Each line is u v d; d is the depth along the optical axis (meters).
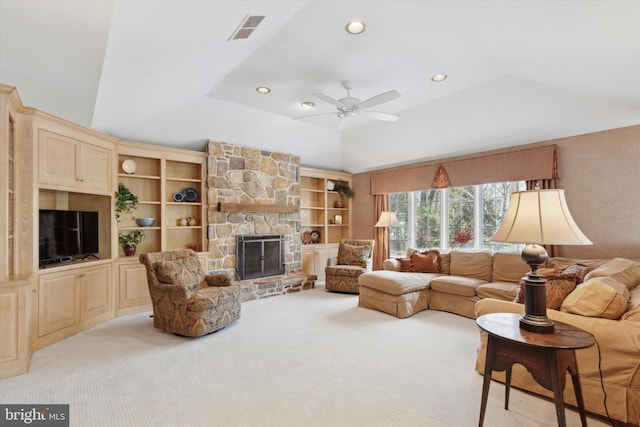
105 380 2.40
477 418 1.94
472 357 2.83
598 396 1.89
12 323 2.47
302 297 5.15
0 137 2.54
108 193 3.96
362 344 3.13
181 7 2.11
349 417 1.95
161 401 2.12
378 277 4.27
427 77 3.73
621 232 3.71
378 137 5.81
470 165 5.20
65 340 3.22
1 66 2.49
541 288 1.75
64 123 3.30
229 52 3.00
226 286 3.91
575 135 4.08
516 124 4.25
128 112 3.80
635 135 3.62
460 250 4.87
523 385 2.24
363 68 3.51
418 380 2.41
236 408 2.04
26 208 2.94
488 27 2.67
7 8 1.95
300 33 2.84
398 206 6.62
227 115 4.75
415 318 4.01
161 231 4.60
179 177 5.04
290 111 4.91
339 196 7.38
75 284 3.41
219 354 2.89
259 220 5.55
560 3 2.17
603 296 1.95
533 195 1.75
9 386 2.31
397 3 2.43
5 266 2.55
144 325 3.70
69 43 2.30
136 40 2.40
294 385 2.33
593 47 2.55
